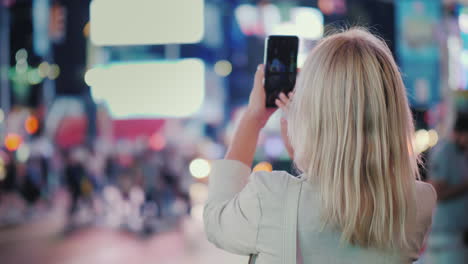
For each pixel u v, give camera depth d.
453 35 14.81
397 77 1.20
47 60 17.34
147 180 12.61
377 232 1.13
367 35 1.25
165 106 16.80
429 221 1.25
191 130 16.58
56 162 15.78
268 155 14.51
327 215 1.14
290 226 1.16
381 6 14.70
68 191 13.38
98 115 16.91
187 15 16.58
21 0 17.28
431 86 14.41
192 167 14.23
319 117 1.17
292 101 1.26
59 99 17.09
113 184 13.82
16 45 17.39
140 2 16.48
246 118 1.36
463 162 2.98
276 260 1.16
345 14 14.75
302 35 15.30
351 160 1.14
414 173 1.24
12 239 10.41
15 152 15.78
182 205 13.23
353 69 1.16
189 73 16.67
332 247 1.15
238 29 16.48
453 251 2.96
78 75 17.16
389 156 1.16
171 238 10.42
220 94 16.72
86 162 13.55
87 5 17.19
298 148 1.21
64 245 9.83
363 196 1.13
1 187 15.19
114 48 17.08
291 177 1.22
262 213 1.18
